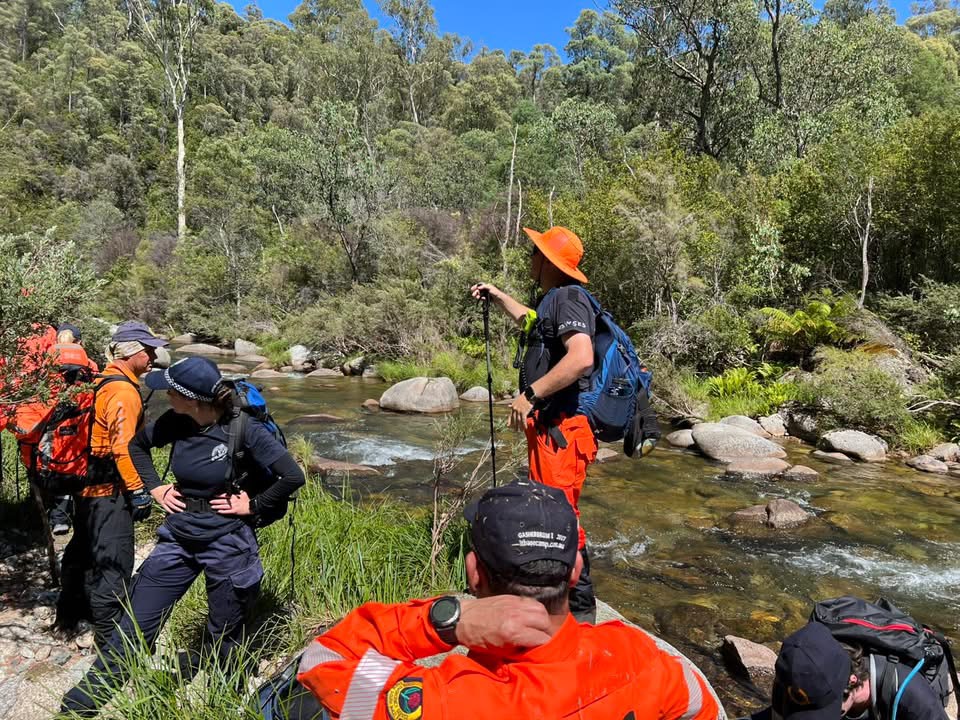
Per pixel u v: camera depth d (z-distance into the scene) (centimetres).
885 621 199
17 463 567
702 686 136
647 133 2783
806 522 636
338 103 2322
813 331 1234
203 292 2484
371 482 721
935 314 1183
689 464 847
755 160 2194
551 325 279
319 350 1788
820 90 2372
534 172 3356
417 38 9131
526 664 120
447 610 124
